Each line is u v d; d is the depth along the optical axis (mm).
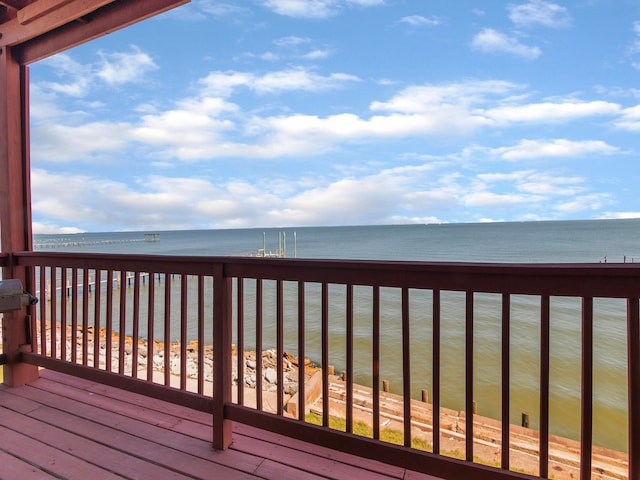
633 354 1283
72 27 2719
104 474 1742
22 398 2621
